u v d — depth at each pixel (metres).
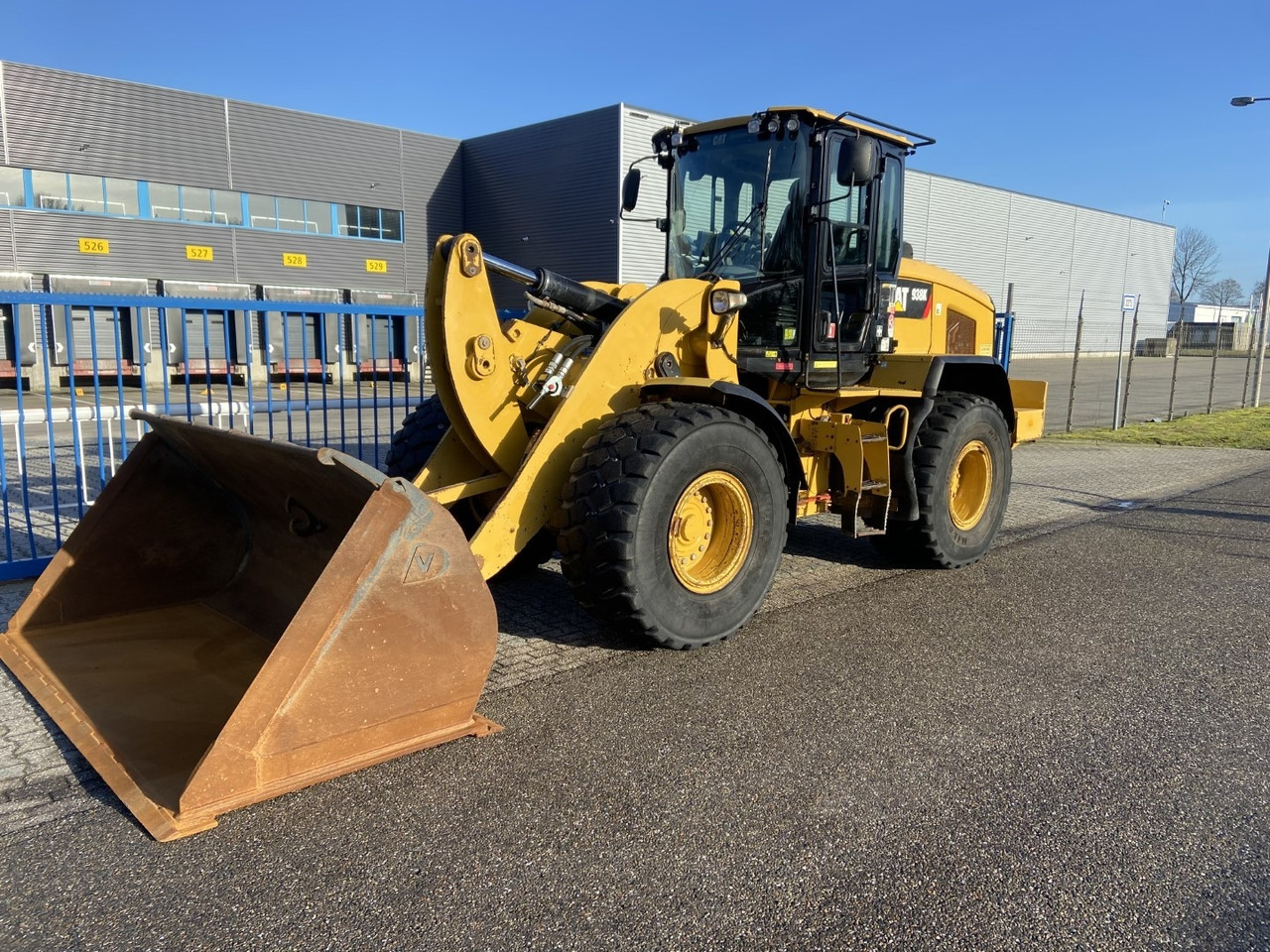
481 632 3.26
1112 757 3.35
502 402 4.18
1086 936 2.34
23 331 21.22
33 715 3.49
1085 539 6.92
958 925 2.37
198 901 2.41
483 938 2.28
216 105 27.03
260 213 28.38
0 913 2.35
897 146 5.71
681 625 4.14
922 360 5.83
